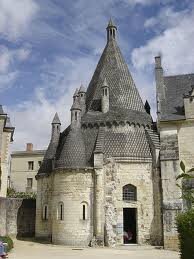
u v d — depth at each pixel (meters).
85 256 25.50
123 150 36.59
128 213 38.41
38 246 32.81
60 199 35.31
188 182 33.78
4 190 39.62
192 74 41.75
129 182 35.72
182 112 37.09
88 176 35.31
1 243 23.47
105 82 40.75
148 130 38.69
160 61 41.94
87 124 39.03
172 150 35.50
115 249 31.39
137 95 42.88
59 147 40.84
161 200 34.88
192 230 15.30
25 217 44.19
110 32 46.94
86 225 34.19
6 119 39.78
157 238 34.25
